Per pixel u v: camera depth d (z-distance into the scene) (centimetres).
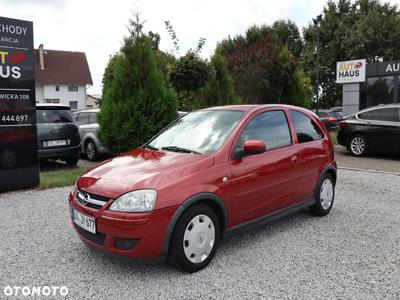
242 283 346
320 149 530
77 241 454
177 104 964
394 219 533
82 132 1178
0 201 638
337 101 4119
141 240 335
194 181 365
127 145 905
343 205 607
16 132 709
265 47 1603
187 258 359
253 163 420
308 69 3956
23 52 708
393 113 1083
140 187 344
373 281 348
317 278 354
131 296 325
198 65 1606
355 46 3688
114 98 938
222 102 1306
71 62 5097
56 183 752
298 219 534
